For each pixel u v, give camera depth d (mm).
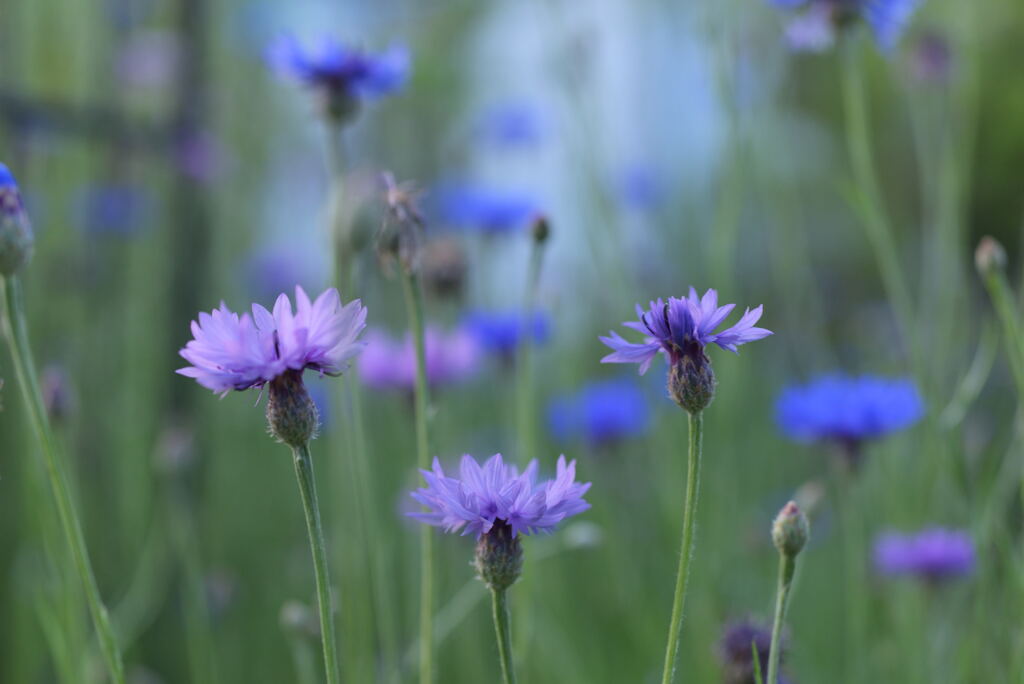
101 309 1567
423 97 2510
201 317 786
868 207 1038
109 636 822
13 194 809
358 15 2629
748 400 1696
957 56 1322
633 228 2002
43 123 1355
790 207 1854
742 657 913
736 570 1362
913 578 1030
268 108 2477
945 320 1158
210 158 1499
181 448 1114
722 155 1260
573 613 1303
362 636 972
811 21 1062
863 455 1024
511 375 1284
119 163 1646
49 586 1033
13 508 1246
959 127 1448
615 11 2160
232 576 1381
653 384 1336
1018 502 1079
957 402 1001
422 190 912
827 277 2713
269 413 788
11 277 810
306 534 1652
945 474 1040
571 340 1521
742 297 2107
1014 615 979
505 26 2656
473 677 1117
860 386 1029
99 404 1482
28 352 813
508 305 1898
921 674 1027
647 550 1420
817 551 1502
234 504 1682
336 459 1007
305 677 964
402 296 1787
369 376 1115
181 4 1500
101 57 1684
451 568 1180
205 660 1199
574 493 800
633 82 2172
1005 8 2766
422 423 895
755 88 1386
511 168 2154
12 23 1485
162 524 1371
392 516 1440
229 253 2191
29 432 1018
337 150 1047
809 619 1369
